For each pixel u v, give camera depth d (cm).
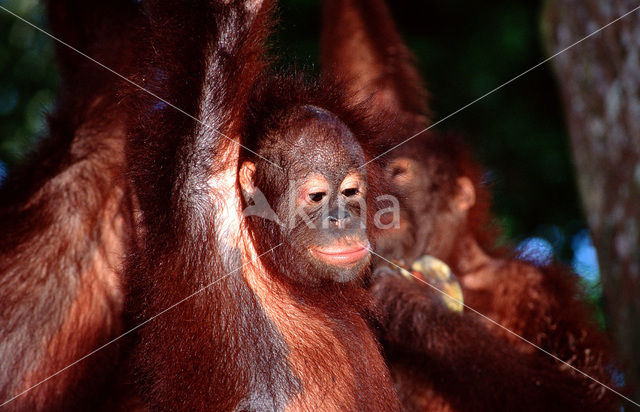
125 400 651
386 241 801
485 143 1428
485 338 763
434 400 755
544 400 743
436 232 832
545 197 1480
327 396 584
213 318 565
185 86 559
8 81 1341
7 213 641
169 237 559
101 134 664
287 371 580
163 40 565
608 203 737
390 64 957
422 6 1459
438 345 753
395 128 727
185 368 557
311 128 586
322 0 982
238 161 586
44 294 632
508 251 905
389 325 748
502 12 1416
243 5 562
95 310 645
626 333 727
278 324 588
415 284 785
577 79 761
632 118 707
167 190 559
